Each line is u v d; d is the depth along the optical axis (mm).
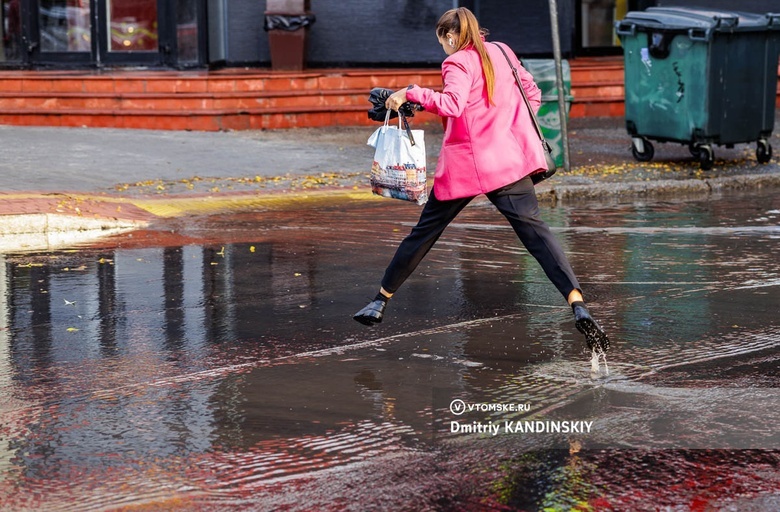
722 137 25828
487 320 12812
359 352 11469
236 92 32906
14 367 10961
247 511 7496
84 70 35812
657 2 40844
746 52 25797
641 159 27359
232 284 14805
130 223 19438
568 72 25578
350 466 8305
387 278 11922
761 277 15133
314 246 17469
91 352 11516
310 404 9758
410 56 37250
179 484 7953
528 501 7660
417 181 11484
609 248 17297
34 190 21391
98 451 8609
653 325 12531
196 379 10531
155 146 28516
